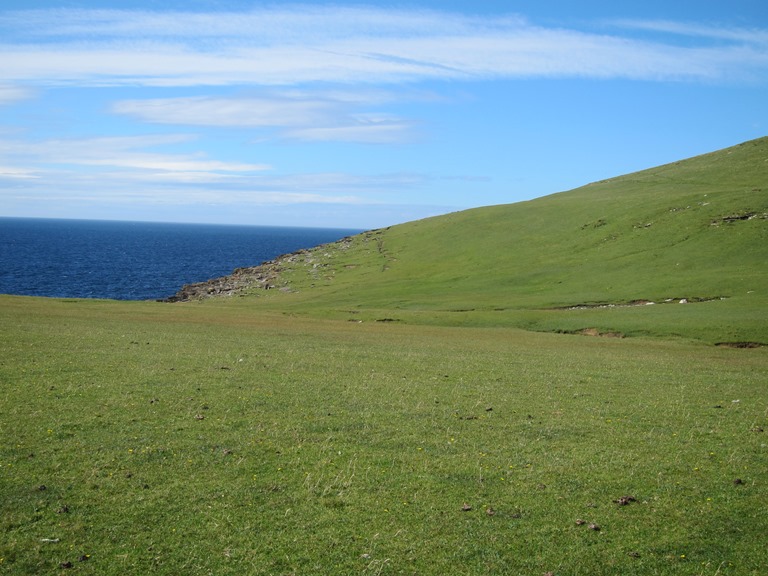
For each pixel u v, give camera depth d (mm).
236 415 23094
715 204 98188
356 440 20844
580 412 25266
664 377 33562
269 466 18312
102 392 25453
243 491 16594
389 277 105750
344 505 16062
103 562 13219
